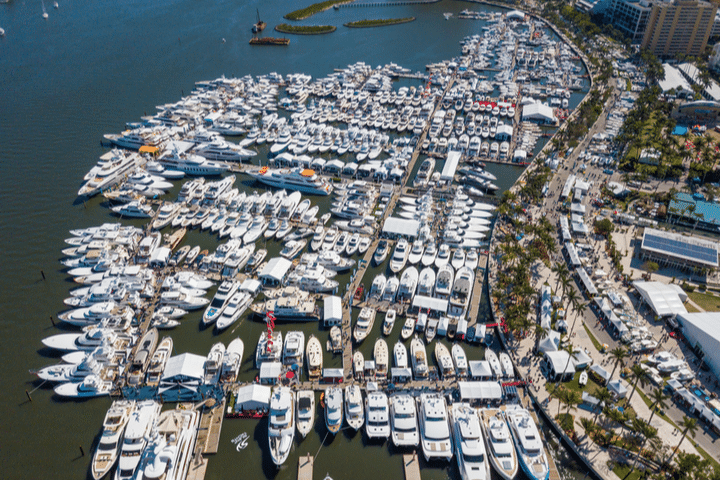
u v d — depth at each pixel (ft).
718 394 389.60
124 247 557.74
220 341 453.17
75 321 463.01
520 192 651.66
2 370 419.74
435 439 356.38
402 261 536.83
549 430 373.81
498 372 408.26
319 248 569.64
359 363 417.49
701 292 491.31
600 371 401.70
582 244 556.51
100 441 351.25
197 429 369.71
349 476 346.33
